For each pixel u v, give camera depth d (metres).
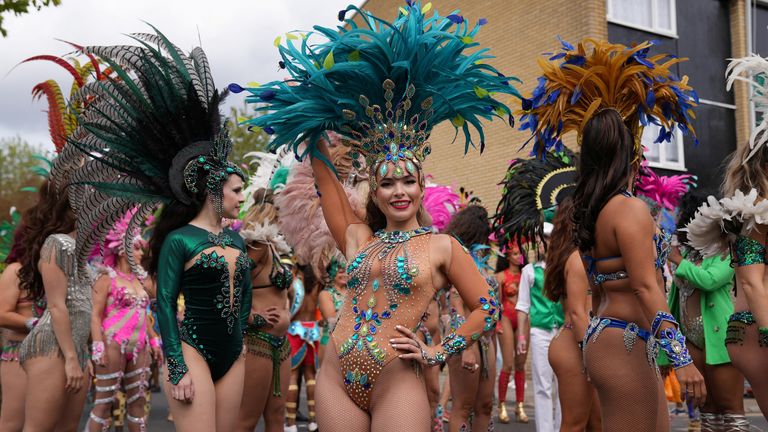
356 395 3.06
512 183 5.59
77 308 4.42
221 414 3.66
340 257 6.18
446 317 6.47
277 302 4.77
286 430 7.03
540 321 5.87
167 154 3.74
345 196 3.61
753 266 3.56
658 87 3.47
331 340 3.21
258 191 5.88
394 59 3.24
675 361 2.81
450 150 16.17
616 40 13.62
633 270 2.93
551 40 13.79
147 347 6.31
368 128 3.33
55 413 4.21
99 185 3.64
